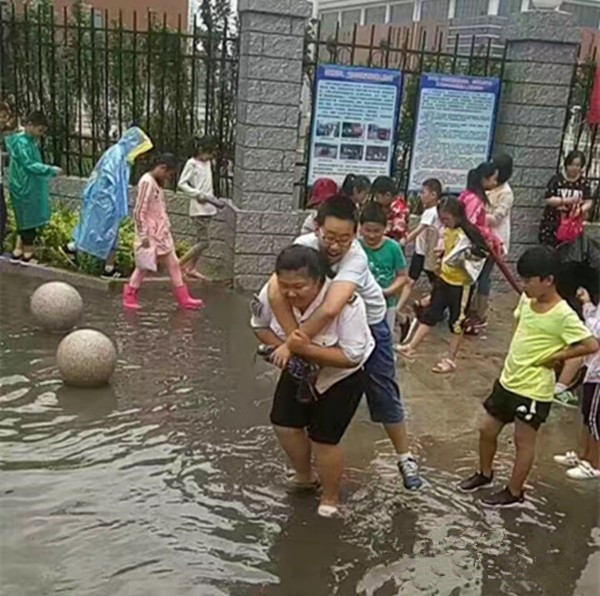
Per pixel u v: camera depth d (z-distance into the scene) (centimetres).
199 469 452
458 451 500
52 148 984
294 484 441
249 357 638
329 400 393
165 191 916
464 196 730
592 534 414
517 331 430
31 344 632
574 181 843
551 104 866
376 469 470
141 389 558
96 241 815
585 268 491
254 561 369
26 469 436
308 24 870
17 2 1109
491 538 404
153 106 959
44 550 365
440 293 645
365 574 365
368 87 839
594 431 455
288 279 368
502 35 891
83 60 962
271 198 838
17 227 852
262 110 814
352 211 383
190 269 848
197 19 1089
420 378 625
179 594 340
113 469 444
